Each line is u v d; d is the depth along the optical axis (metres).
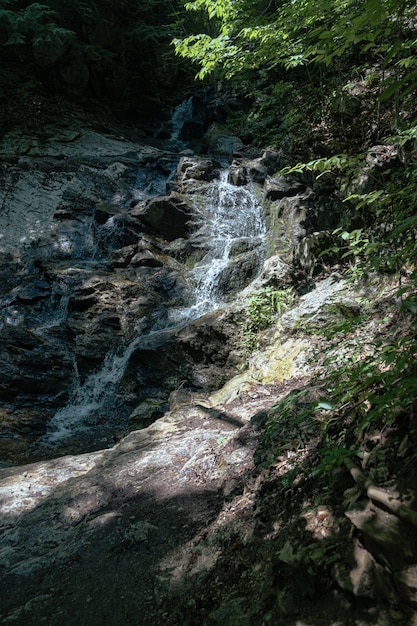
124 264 8.15
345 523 2.29
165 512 3.23
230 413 4.57
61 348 7.05
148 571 2.72
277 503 2.79
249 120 11.79
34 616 2.56
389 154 6.68
